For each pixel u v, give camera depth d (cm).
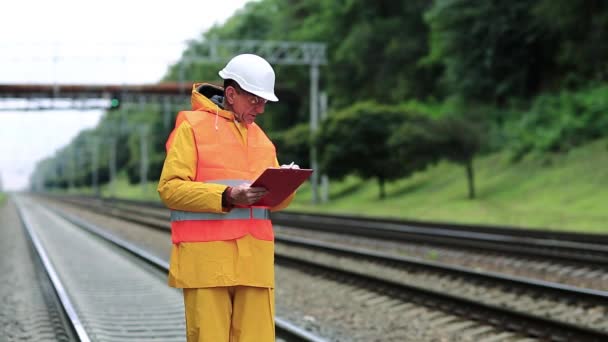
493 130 4428
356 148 4422
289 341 770
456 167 4403
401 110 4506
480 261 1565
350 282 1248
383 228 2395
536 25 4838
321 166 4631
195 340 395
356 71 7019
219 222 391
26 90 5547
